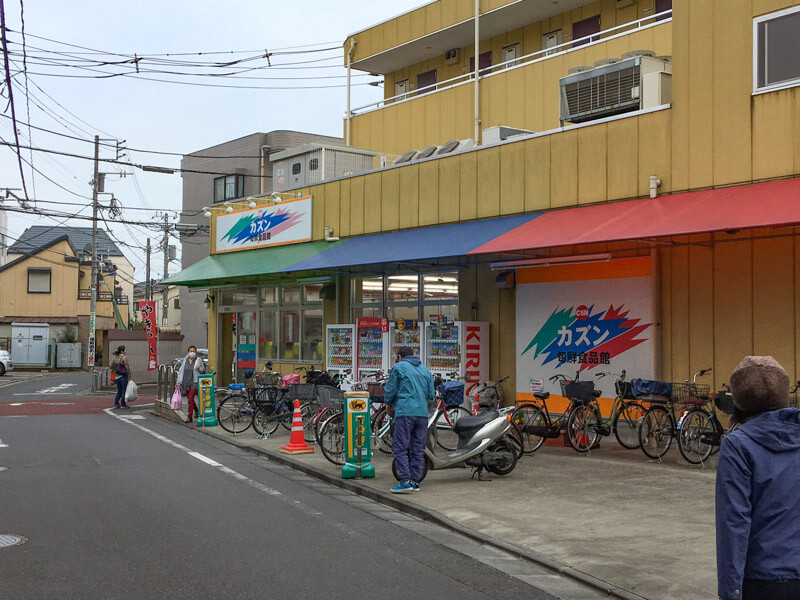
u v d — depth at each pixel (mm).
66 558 6836
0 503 9180
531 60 20438
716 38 12234
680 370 12664
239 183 40625
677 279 12742
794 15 11398
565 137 14414
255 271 19859
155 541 7445
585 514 8445
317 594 5891
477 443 10477
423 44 22938
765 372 3244
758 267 11766
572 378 14172
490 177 15812
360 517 8656
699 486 9938
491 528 7910
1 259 63938
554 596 5938
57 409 22984
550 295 14602
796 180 11141
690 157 12500
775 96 11508
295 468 11992
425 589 6059
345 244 18781
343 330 18312
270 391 15258
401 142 22766
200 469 11734
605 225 12367
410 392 9844
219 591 5941
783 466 3133
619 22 19203
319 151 21578
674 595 5781
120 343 34125
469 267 16297
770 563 3072
